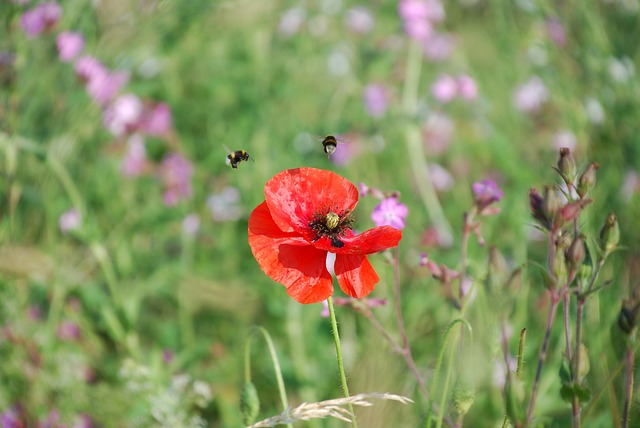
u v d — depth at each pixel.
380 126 1.57
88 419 1.26
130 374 1.24
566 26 1.58
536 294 1.36
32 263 1.29
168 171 1.58
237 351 1.36
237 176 1.58
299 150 1.60
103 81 1.48
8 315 1.29
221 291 1.36
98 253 1.33
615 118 1.48
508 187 1.55
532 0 1.61
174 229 1.54
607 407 1.19
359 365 1.04
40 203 1.39
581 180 0.97
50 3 1.41
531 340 1.27
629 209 1.39
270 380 1.31
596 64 1.52
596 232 1.34
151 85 1.56
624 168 1.45
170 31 1.60
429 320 1.36
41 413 1.27
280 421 0.96
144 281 1.42
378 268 1.36
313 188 0.98
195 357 1.36
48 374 1.27
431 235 1.49
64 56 1.44
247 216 1.53
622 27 1.57
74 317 1.35
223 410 1.31
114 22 1.50
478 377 0.98
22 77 1.41
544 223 0.97
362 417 1.03
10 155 1.36
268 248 0.97
